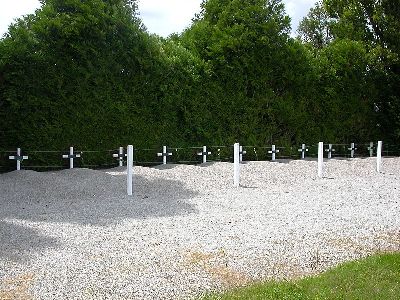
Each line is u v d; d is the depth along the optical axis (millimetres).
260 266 6742
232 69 19625
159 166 16641
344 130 23734
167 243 7770
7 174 13773
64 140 15898
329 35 32062
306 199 11945
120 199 11617
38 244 7621
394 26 25312
